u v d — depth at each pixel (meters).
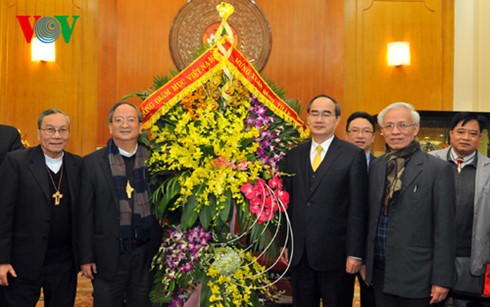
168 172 2.97
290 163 3.08
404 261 2.58
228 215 2.74
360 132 3.73
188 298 2.94
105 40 6.34
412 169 2.67
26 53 6.45
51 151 2.96
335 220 2.92
